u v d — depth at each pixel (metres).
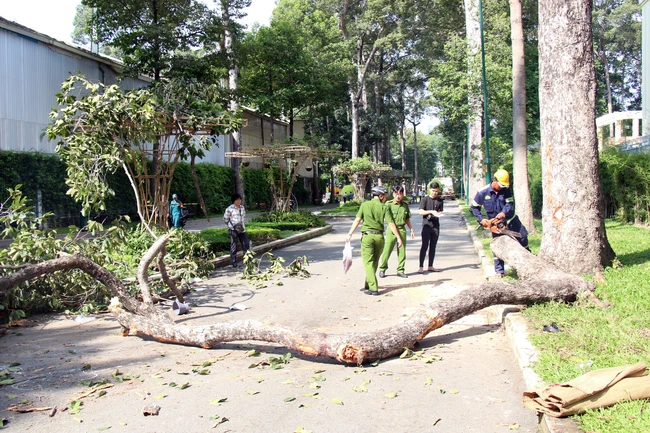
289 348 5.62
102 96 10.86
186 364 5.55
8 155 19.69
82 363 5.62
